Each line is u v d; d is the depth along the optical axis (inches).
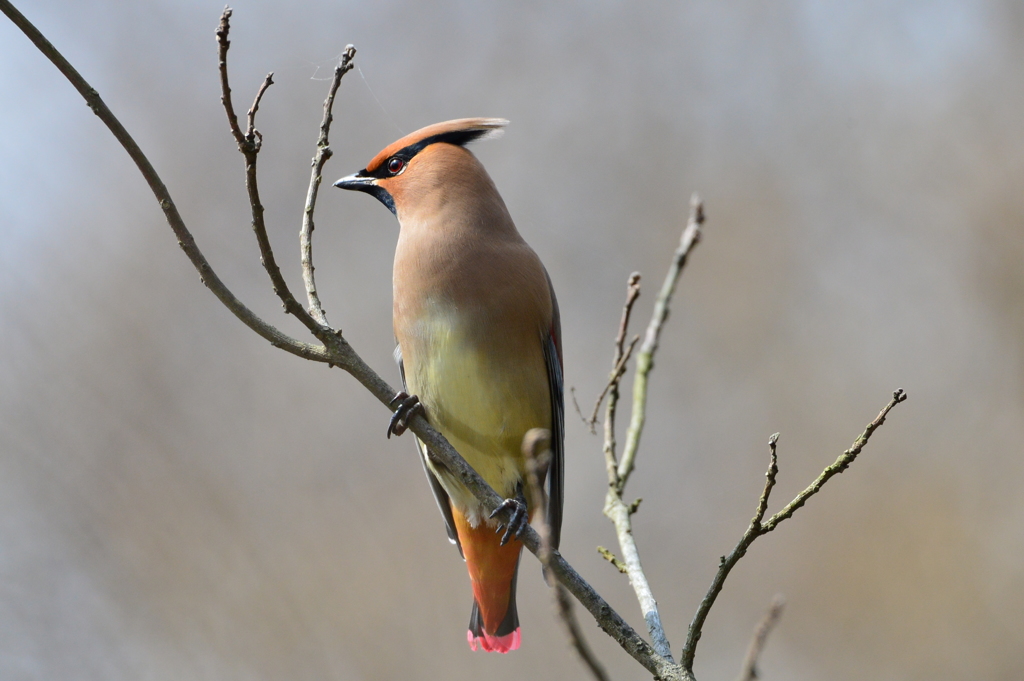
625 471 286.0
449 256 293.0
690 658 221.3
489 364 291.3
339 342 243.6
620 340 294.5
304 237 261.0
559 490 318.7
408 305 296.0
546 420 307.4
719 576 219.1
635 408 295.6
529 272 299.4
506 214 310.5
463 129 318.3
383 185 313.9
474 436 296.4
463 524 306.8
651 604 248.2
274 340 239.5
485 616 317.7
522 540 270.1
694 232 291.3
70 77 222.5
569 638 165.5
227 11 218.4
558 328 322.3
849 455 213.5
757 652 184.1
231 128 224.4
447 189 303.7
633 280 293.0
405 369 301.4
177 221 232.4
